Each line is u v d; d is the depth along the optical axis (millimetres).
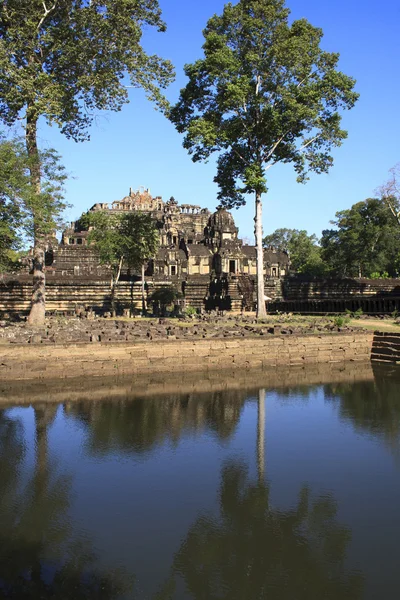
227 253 76250
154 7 32781
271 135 38625
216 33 37500
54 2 30906
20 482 12711
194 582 8547
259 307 39938
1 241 30375
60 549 9570
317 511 11188
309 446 15664
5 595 8148
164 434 16797
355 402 21484
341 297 66125
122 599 8102
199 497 11867
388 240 81750
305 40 36625
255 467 13828
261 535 10133
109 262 54000
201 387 24500
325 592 8266
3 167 29109
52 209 30750
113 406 20453
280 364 30375
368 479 12984
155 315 47500
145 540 9922
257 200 39406
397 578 8727
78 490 12227
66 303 54781
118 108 34469
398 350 31375
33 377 24938
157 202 139500
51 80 30734
